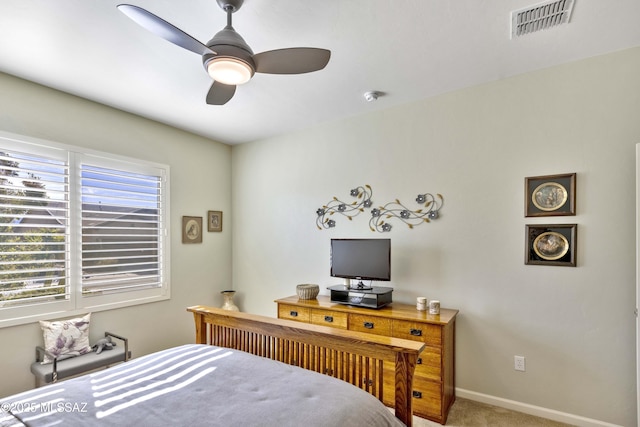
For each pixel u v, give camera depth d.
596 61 2.40
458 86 2.87
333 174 3.67
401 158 3.23
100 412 1.36
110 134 3.22
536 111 2.61
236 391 1.53
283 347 2.11
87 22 1.94
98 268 3.10
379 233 3.33
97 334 3.07
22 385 2.59
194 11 1.86
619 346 2.28
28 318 2.64
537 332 2.56
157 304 3.58
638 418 2.10
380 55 2.35
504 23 1.99
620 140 2.32
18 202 2.61
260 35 2.09
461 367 2.84
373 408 1.47
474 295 2.82
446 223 2.97
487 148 2.80
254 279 4.29
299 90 2.91
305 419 1.30
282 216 4.07
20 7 1.80
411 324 2.62
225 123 3.72
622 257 2.29
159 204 3.64
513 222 2.68
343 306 3.03
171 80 2.67
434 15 1.91
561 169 2.50
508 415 2.55
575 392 2.41
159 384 1.61
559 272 2.49
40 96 2.75
